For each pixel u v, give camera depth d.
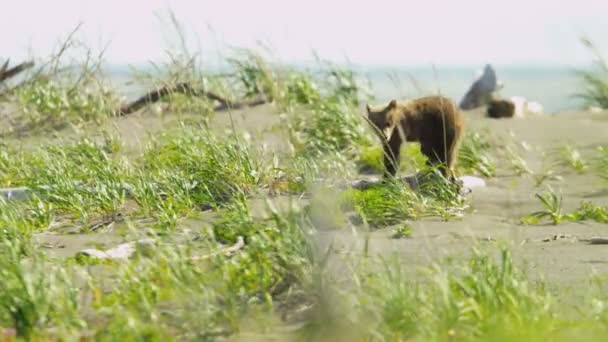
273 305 19.50
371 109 36.44
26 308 18.11
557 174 39.00
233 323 18.06
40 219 29.20
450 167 35.66
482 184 35.97
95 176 33.44
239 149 34.28
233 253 23.39
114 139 42.50
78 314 18.95
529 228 28.11
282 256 20.28
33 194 30.55
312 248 20.77
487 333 16.83
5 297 18.88
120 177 33.03
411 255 23.80
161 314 18.86
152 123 50.03
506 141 48.28
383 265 21.12
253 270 20.78
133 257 23.50
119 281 20.69
